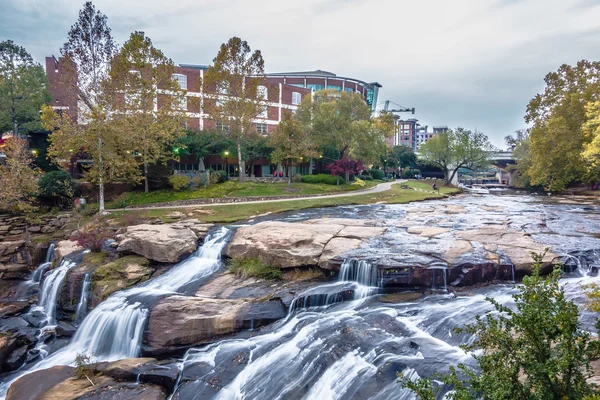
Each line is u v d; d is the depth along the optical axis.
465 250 13.76
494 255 13.16
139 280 15.46
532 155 46.22
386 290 12.41
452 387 6.73
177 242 17.16
